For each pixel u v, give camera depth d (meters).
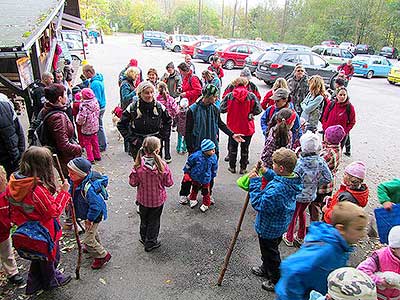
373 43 44.00
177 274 3.78
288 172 3.22
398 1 41.34
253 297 3.49
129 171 6.34
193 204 5.16
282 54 15.95
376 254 2.77
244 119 5.99
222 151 7.70
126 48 35.06
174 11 70.62
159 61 24.22
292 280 2.21
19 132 4.49
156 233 4.15
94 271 3.77
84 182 3.59
